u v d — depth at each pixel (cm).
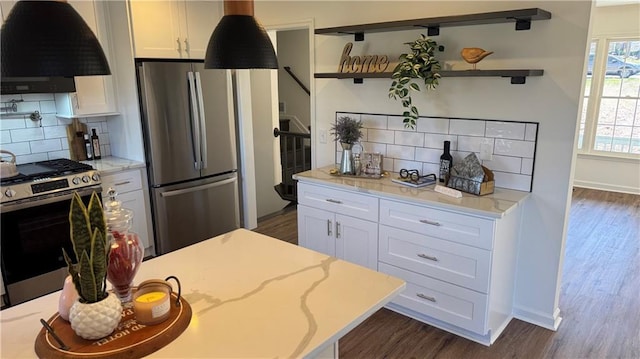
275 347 124
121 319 133
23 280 311
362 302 148
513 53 266
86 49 128
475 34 279
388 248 288
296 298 151
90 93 359
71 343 122
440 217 258
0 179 301
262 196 506
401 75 283
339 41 347
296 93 644
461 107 292
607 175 612
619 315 294
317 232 328
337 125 332
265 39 186
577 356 252
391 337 271
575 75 247
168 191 380
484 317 253
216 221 421
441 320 275
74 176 323
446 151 295
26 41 120
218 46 182
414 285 280
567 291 327
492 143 283
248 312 142
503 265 261
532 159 268
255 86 471
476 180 267
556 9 247
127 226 141
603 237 435
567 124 254
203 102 389
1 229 295
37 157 362
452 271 260
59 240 324
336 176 325
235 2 183
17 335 130
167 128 370
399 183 299
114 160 380
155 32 364
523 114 268
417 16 303
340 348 261
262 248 196
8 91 304
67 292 132
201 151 394
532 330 278
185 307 142
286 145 548
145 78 352
